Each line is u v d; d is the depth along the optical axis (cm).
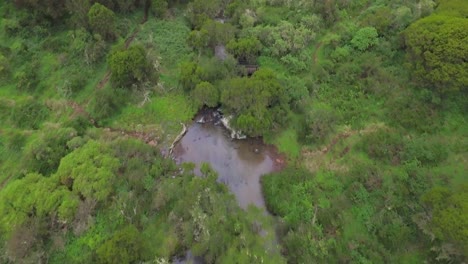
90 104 5247
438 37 4716
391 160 4491
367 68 5412
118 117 5178
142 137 5000
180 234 3862
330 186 4369
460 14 5206
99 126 5078
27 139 4762
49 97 5291
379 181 4262
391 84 5184
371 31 5644
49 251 3681
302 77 5541
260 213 4156
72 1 5800
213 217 3872
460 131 4681
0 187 4300
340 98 5244
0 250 3569
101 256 3394
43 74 5494
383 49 5528
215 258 3666
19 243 3528
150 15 6662
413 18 5609
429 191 3772
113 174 4109
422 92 4900
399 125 4812
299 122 5022
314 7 6353
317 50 5944
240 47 5578
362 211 4062
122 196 4050
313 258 3688
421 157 4419
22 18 5934
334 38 5778
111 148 4475
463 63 4566
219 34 5822
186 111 5269
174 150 4928
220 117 5288
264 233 3959
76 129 4778
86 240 3762
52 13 5922
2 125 4969
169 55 5900
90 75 5531
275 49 5719
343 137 4866
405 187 4150
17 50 5647
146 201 4122
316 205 4166
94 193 3919
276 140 4947
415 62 5012
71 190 4022
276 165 4753
